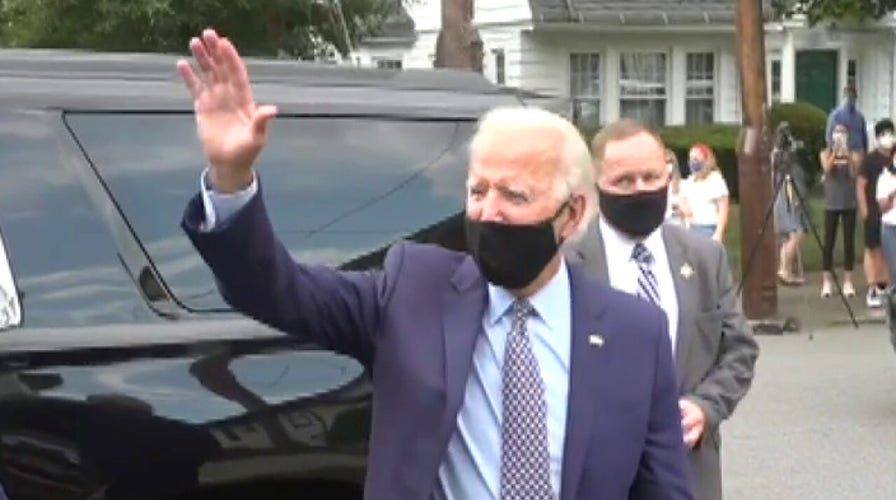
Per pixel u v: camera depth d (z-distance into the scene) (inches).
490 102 193.6
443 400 126.9
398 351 128.5
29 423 152.5
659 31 1213.1
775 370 508.1
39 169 162.4
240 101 122.3
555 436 128.1
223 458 161.0
